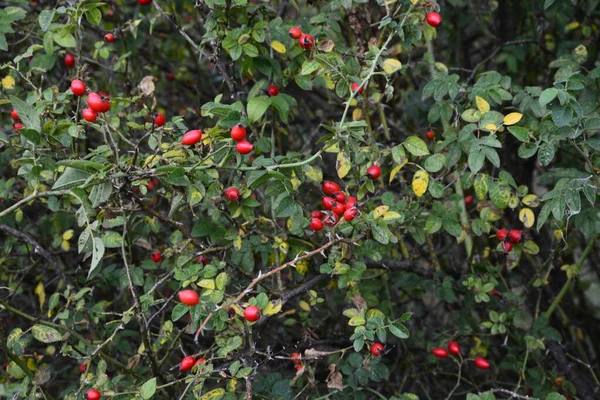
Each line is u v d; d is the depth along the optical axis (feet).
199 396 7.55
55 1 11.50
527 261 12.90
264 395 8.19
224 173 10.22
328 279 9.38
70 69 10.18
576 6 12.98
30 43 11.58
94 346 8.84
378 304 11.05
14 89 10.30
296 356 8.34
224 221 9.53
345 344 10.65
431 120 9.01
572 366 10.47
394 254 11.32
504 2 13.60
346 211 7.41
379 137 11.43
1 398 8.58
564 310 13.39
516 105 9.93
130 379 9.34
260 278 7.25
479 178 8.35
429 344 11.10
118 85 12.33
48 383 10.66
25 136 7.07
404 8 8.61
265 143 9.05
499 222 12.64
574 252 14.49
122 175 6.84
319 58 8.08
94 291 11.42
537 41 12.37
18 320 11.44
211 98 13.38
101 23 12.25
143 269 9.67
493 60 12.84
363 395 8.59
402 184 10.06
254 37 8.73
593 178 8.74
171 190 8.23
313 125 13.20
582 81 7.41
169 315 10.79
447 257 12.27
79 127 7.68
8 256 10.55
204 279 7.34
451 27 13.79
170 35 13.04
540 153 7.88
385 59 8.39
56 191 6.70
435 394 12.37
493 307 10.77
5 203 10.53
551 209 7.79
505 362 10.25
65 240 9.80
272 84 9.73
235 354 7.77
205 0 8.55
